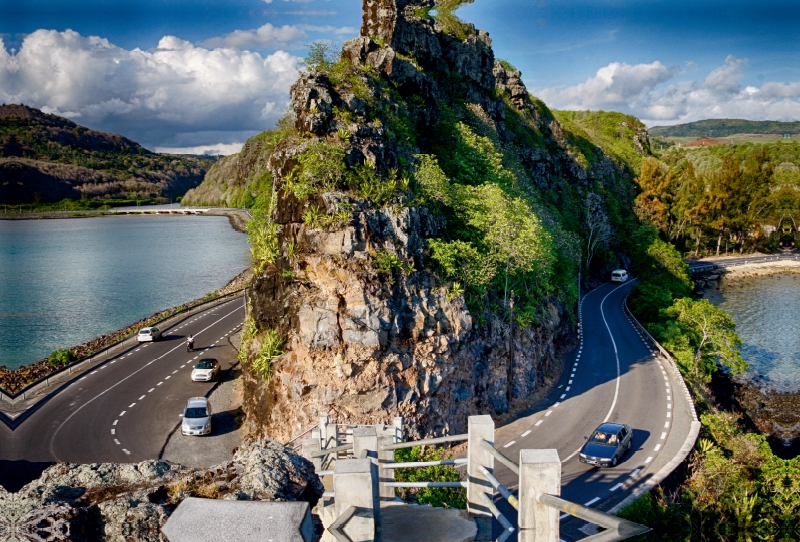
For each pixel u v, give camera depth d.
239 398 40.25
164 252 131.62
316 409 30.75
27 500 8.85
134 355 50.03
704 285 98.81
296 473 9.82
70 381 43.88
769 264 112.00
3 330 64.44
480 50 68.44
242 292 75.12
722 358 54.19
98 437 34.25
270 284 35.47
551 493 5.43
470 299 36.12
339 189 33.06
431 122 49.94
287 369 31.73
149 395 40.88
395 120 40.38
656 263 84.81
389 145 36.84
